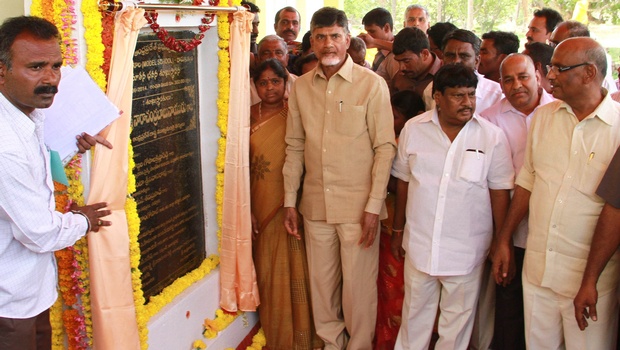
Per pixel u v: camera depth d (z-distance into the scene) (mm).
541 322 2705
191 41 2916
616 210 2305
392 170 3055
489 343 3363
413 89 4062
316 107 3018
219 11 2947
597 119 2420
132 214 2518
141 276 2824
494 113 3033
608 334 2574
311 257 3238
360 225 3057
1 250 1976
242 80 3092
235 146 3125
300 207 3242
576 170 2467
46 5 2188
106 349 2412
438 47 4594
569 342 2633
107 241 2357
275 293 3385
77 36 2213
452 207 2826
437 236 2861
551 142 2549
